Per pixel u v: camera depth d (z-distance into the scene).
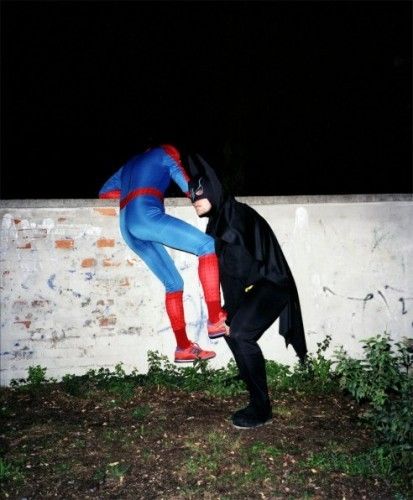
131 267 5.32
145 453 3.89
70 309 5.27
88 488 3.48
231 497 3.38
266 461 3.79
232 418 4.30
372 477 3.62
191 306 5.39
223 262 4.07
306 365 5.41
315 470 3.70
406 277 5.68
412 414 3.72
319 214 5.52
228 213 4.06
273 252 4.11
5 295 5.19
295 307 4.23
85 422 4.45
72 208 5.23
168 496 3.39
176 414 4.57
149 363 5.36
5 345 5.21
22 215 5.18
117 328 5.33
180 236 4.12
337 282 5.57
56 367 5.28
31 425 4.39
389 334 5.46
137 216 4.25
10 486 3.49
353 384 4.62
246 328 3.99
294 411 4.68
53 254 5.23
